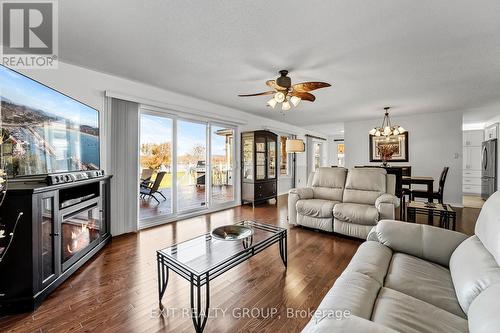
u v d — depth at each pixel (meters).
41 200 1.70
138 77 3.08
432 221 3.70
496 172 5.48
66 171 2.25
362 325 0.71
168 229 3.41
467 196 6.68
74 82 2.68
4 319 1.52
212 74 2.95
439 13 1.72
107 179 2.80
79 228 2.30
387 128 4.82
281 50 2.31
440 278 1.30
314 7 1.66
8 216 1.57
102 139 2.96
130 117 3.21
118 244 2.81
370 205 3.06
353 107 4.72
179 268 1.54
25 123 1.80
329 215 3.12
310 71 2.83
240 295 1.79
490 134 5.96
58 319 1.52
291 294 1.81
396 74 2.92
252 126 5.55
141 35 2.05
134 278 2.03
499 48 2.25
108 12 1.73
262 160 5.36
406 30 1.95
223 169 4.94
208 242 2.07
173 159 3.87
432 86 3.38
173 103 3.75
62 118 2.20
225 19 1.81
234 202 5.13
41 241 1.70
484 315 0.78
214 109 4.52
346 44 2.18
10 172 1.68
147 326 1.47
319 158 9.05
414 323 0.93
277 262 2.36
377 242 1.75
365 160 6.20
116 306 1.66
